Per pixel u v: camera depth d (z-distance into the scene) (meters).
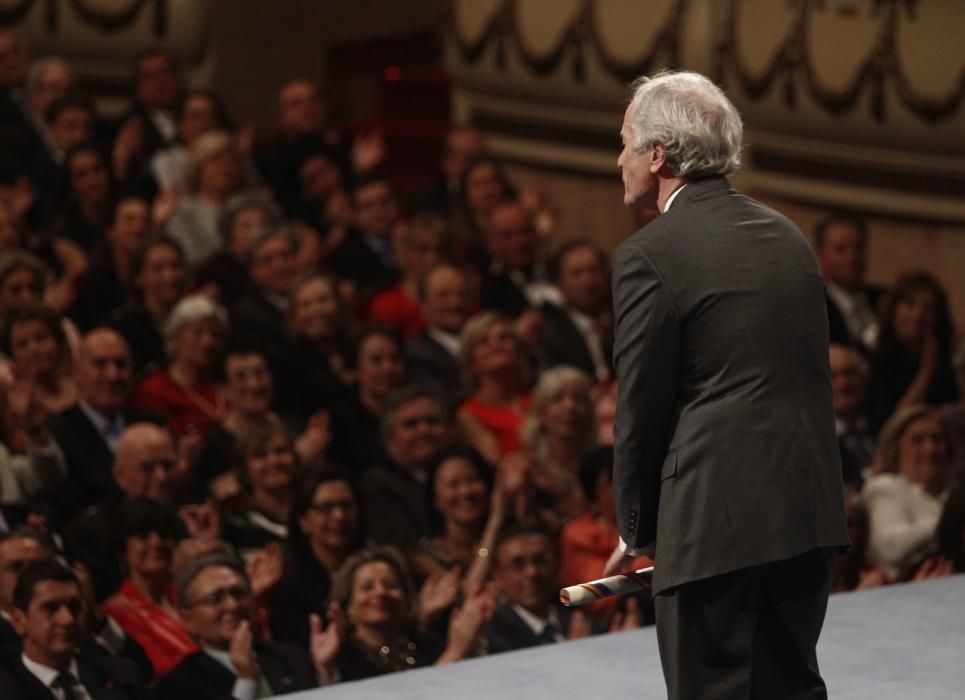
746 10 31.52
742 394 9.15
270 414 21.47
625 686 13.10
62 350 20.56
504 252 27.31
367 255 28.70
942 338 25.06
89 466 19.12
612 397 22.25
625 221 34.47
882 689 12.70
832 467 9.36
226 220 26.06
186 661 15.49
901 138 30.03
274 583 17.11
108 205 27.05
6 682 14.41
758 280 9.20
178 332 21.61
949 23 29.23
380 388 22.20
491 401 22.30
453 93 38.62
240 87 40.69
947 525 18.53
